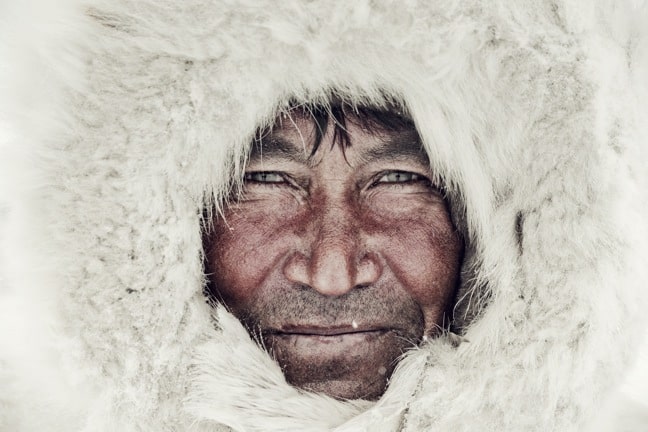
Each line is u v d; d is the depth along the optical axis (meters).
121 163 0.86
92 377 0.88
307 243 1.07
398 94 0.97
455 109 0.92
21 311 0.93
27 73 0.94
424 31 0.85
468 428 0.89
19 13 0.97
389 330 1.08
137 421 0.90
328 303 1.06
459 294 1.11
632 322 0.89
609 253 0.83
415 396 0.91
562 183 0.85
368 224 1.08
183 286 0.92
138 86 0.86
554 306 0.86
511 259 0.90
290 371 1.07
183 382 0.92
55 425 1.17
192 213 0.93
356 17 0.85
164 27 0.85
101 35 0.86
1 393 1.20
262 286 1.07
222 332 0.96
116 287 0.88
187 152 0.90
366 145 1.05
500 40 0.84
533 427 0.87
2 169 0.94
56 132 0.86
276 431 0.93
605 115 0.82
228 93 0.89
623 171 0.83
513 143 0.89
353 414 0.97
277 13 0.85
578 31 0.81
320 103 0.98
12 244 0.92
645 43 0.89
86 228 0.87
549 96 0.84
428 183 1.10
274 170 1.05
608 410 1.01
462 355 0.92
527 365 0.87
